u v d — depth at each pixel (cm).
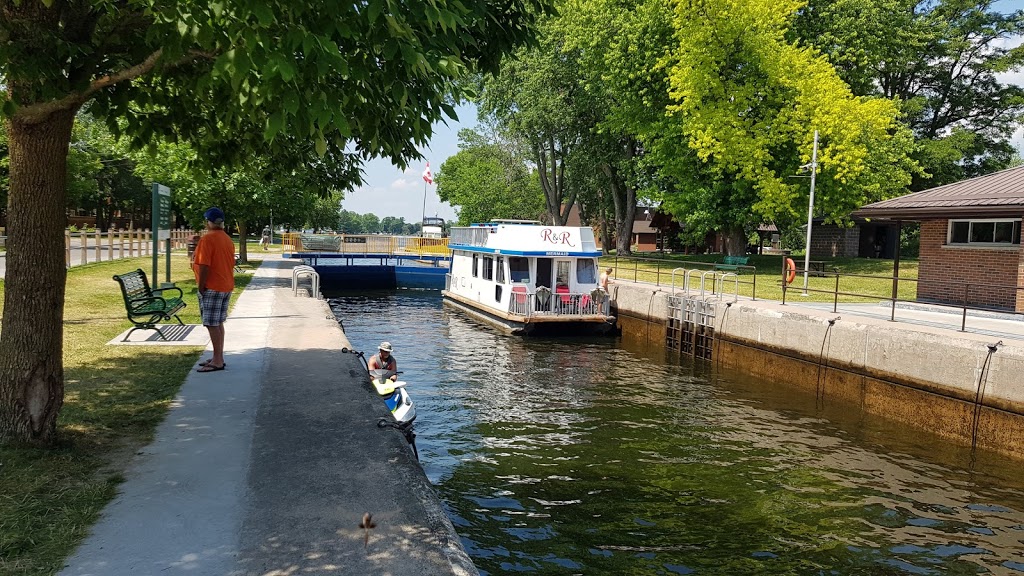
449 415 1342
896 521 879
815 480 1027
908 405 1398
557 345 2303
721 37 3038
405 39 426
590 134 4388
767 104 3234
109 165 5581
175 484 527
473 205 7581
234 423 692
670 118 3462
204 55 553
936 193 1925
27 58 473
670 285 2717
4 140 2975
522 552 746
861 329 1523
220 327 932
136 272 1212
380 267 4241
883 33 3697
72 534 431
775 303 2070
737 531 829
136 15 561
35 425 573
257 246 6725
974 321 1628
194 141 733
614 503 903
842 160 2994
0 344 575
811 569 738
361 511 489
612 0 3722
